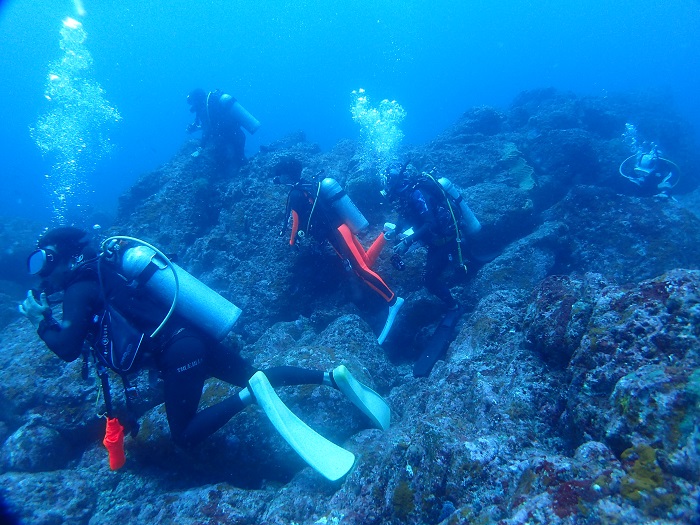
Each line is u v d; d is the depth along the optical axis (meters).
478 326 3.50
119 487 3.22
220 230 6.71
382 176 6.21
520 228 6.14
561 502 1.50
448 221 4.44
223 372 3.03
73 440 3.62
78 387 3.71
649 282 2.18
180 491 3.12
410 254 5.57
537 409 2.45
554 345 2.63
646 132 11.91
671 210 5.65
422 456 2.27
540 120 10.48
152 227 7.22
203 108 8.49
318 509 2.55
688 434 1.46
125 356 2.47
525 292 3.93
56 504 2.97
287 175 4.77
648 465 1.47
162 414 3.37
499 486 1.88
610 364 2.04
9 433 3.72
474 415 2.65
